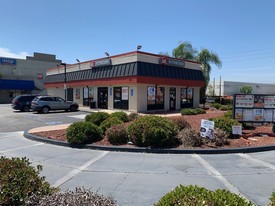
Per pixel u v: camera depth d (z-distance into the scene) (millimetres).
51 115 22625
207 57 38062
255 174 6391
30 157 8141
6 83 46344
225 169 6809
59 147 9688
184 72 27578
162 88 26203
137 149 8891
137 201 4789
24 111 26938
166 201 2822
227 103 38562
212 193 2908
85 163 7426
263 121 12141
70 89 34000
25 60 52188
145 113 22938
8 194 3232
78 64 31359
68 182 5820
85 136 9695
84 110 26766
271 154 8570
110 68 25844
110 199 3389
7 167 3846
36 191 3533
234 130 10500
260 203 4672
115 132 9766
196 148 8914
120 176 6234
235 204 2686
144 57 23562
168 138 9234
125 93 25047
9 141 10945
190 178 6070
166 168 6895
